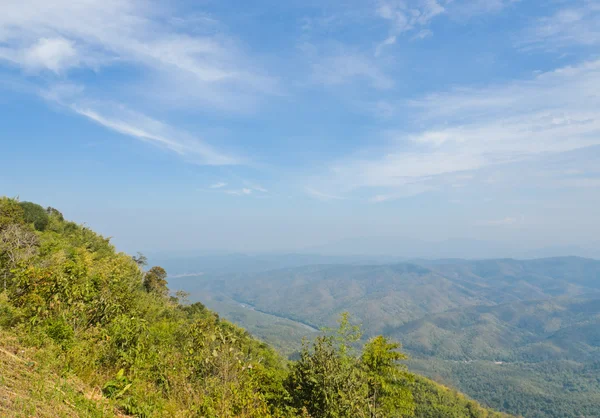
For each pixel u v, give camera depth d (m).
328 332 13.03
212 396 8.36
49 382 5.95
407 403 16.97
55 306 9.99
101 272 14.27
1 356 6.09
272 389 11.68
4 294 10.41
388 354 17.33
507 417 96.12
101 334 9.35
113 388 6.93
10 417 4.34
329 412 10.51
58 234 49.16
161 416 6.74
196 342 10.75
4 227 32.41
